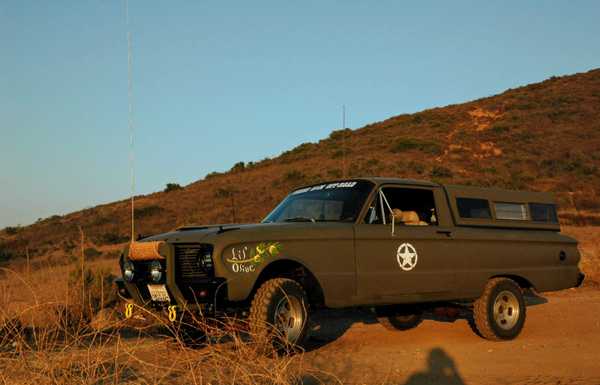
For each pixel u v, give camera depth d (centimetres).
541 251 895
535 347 768
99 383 495
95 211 4828
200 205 4597
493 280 834
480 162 5116
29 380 470
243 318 679
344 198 767
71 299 767
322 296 696
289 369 584
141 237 721
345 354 705
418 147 5562
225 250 628
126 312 652
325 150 6028
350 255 716
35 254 3338
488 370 634
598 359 692
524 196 906
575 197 3981
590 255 1691
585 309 1100
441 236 794
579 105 6322
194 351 507
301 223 706
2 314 589
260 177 5197
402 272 755
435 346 771
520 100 6856
